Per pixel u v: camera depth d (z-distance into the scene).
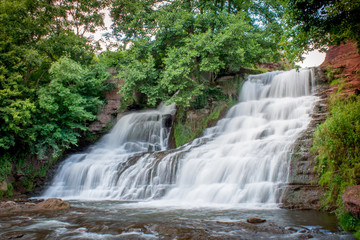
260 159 11.08
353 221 6.48
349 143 8.66
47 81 20.59
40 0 20.61
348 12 8.98
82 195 14.81
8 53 16.50
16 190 15.84
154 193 12.56
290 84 18.88
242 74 22.09
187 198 11.58
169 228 6.62
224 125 18.14
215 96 20.47
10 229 7.02
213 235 6.05
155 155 15.16
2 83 15.51
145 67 19.59
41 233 6.58
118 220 7.78
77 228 7.01
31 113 16.69
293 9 9.32
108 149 20.16
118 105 22.02
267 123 16.38
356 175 8.03
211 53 18.11
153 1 23.55
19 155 16.52
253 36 19.88
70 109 17.55
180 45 21.08
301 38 9.99
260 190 10.16
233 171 11.47
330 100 14.21
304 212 8.46
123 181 14.16
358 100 11.58
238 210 8.97
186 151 14.31
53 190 15.81
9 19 18.39
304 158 10.02
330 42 10.36
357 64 16.12
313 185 9.34
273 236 5.98
